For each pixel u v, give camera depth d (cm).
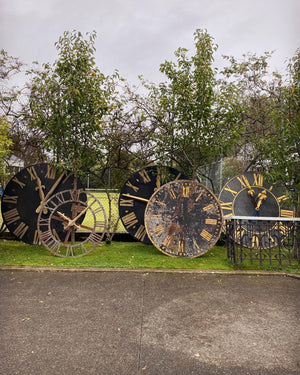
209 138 757
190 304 436
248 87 895
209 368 287
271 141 698
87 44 729
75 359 297
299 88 678
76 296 460
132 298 455
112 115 826
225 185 793
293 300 454
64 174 795
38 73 882
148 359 300
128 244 836
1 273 568
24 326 363
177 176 820
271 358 304
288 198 706
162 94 796
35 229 778
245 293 481
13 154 917
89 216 1166
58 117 706
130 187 806
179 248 686
